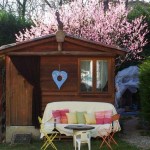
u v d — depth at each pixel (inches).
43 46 526.6
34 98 528.7
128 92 748.0
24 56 526.3
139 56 808.9
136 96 753.6
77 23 769.6
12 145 492.7
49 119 507.5
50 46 526.9
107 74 532.4
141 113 570.9
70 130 485.7
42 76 528.7
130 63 813.2
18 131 526.3
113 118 481.4
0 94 536.1
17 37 768.9
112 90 532.7
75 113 512.4
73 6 786.8
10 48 521.0
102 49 528.1
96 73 531.5
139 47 800.9
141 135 550.3
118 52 528.4
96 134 486.3
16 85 527.5
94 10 780.6
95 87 532.4
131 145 484.7
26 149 468.1
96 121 507.2
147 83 553.3
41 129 471.8
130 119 680.4
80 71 530.0
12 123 526.6
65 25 767.1
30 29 799.1
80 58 530.0
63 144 498.3
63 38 517.3
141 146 479.5
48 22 774.5
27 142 498.3
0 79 538.9
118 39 786.2
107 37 767.1
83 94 530.9
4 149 469.4
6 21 825.5
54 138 493.4
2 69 546.0
